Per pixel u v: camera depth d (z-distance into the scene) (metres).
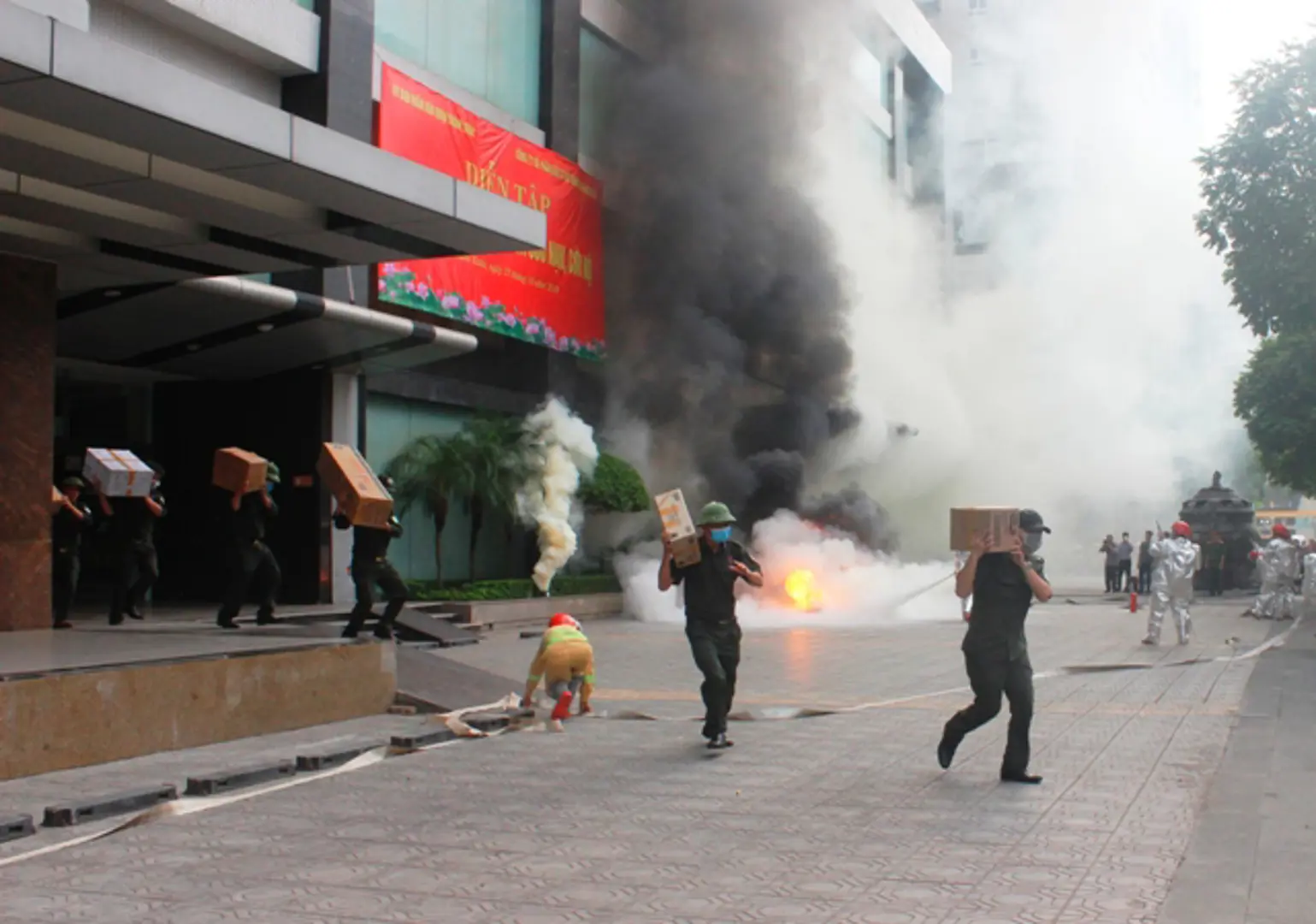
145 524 12.97
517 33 23.72
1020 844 5.54
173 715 8.12
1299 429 27.16
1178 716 9.42
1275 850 5.37
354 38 18.48
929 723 9.22
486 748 8.21
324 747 8.05
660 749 8.14
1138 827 5.84
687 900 4.67
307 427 18.59
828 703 10.41
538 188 23.14
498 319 21.81
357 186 9.99
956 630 19.44
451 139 20.67
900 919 4.42
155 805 6.49
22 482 11.30
